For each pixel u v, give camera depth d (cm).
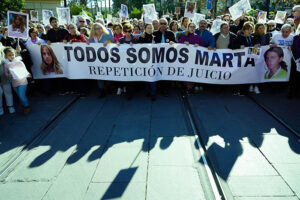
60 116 471
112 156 327
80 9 2350
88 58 545
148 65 529
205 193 253
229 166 296
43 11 934
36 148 356
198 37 530
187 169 293
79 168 304
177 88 624
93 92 619
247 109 470
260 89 580
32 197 259
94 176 287
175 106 498
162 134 383
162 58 529
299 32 495
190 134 379
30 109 507
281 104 484
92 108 507
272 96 535
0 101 471
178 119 435
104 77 552
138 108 497
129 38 542
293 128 382
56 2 2520
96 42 548
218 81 545
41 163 318
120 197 252
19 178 290
